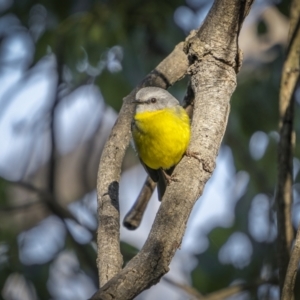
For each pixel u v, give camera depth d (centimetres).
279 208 929
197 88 752
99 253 676
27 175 1557
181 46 948
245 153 1405
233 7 737
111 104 1219
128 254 1247
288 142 944
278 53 1370
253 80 1371
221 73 750
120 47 1212
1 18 1373
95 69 1194
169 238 612
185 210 647
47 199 1329
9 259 1303
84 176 1591
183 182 677
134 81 1198
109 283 545
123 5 1224
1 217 1338
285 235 922
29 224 1446
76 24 1208
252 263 1316
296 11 981
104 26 1197
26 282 1299
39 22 1355
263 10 1459
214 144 711
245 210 1365
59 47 1236
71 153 1603
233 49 753
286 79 966
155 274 573
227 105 739
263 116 1373
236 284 1241
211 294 1213
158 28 1233
